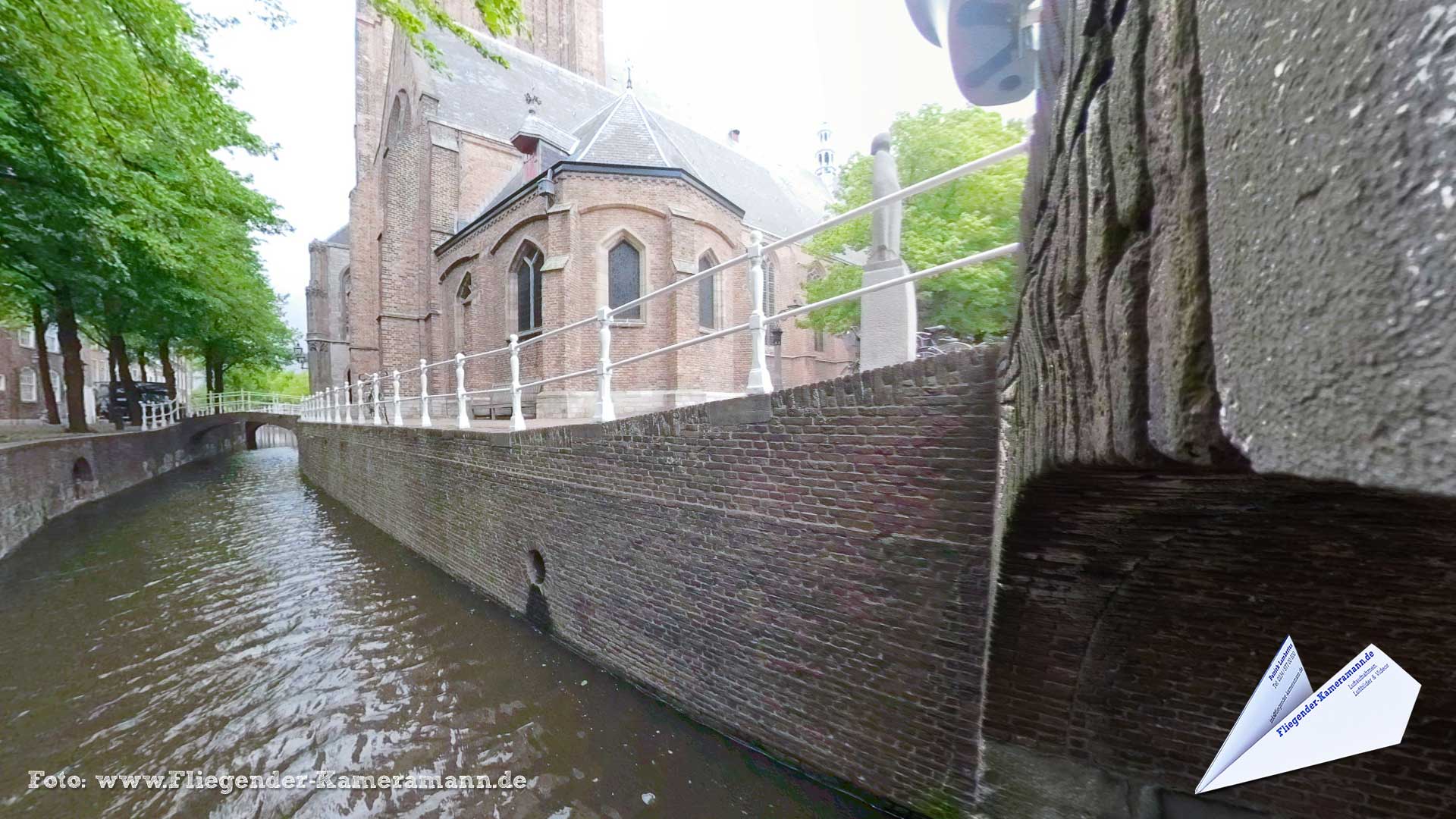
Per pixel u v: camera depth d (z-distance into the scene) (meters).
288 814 3.70
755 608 3.68
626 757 3.99
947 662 2.85
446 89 18.14
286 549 9.46
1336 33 0.49
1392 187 0.42
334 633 6.12
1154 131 0.89
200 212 13.16
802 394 3.33
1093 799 2.35
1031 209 1.61
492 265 14.09
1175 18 0.83
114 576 8.23
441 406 16.22
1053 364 1.31
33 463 11.26
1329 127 0.50
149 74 8.39
